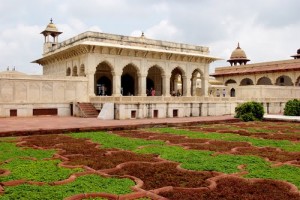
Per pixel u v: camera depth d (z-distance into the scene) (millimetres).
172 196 5332
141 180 6297
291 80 39688
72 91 25562
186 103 25219
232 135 13773
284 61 40250
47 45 34969
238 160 8234
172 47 32469
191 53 32406
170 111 24406
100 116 22234
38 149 10055
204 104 26281
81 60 27688
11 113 22859
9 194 5352
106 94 31609
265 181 6254
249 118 21922
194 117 24312
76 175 6652
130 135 13773
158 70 34750
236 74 44656
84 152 9492
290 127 17422
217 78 47938
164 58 31078
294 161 8172
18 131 13492
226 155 8984
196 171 7051
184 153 9266
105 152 9508
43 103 24062
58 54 30469
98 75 30984
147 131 15391
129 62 28828
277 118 21734
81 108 24016
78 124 17297
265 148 10344
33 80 23750
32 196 5211
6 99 22781
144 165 7688
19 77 23141
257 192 5586
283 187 5875
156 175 6734
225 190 5617
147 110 23188
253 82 42594
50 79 24438
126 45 28891
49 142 11539
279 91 34719
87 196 5266
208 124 19453
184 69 32812
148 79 35250
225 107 27750
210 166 7480
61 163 7824
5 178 6309
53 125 16609
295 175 6680
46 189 5613
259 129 16359
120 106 21828
